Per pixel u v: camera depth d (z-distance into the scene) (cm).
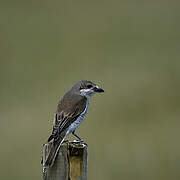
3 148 1469
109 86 1906
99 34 2750
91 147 1476
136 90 1848
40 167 1409
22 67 2153
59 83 1942
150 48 2450
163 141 1510
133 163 1409
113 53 2350
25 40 2577
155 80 1931
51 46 2483
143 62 2169
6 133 1530
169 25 2862
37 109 1672
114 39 2633
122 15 3089
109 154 1452
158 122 1642
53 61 2236
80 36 2702
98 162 1426
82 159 645
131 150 1462
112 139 1515
